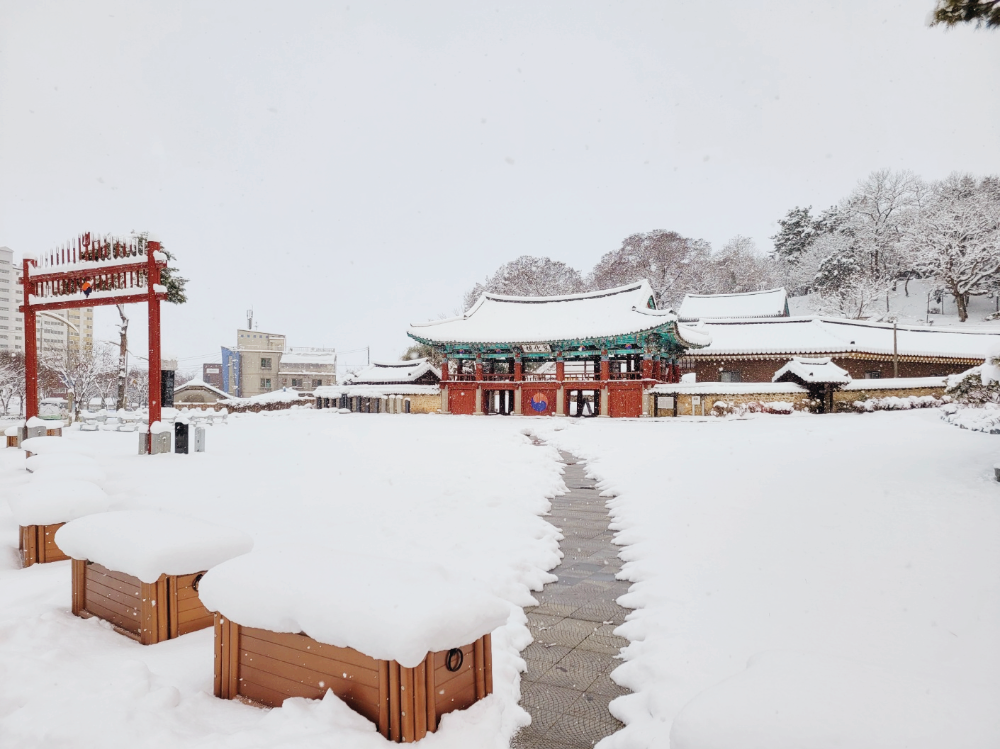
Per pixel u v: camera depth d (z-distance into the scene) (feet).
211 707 12.15
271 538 24.81
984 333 183.01
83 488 23.61
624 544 27.07
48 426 60.64
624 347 143.84
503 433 89.51
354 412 184.44
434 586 11.74
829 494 31.09
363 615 10.57
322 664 11.46
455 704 11.69
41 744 10.27
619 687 14.30
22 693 12.08
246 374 286.87
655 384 140.36
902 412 130.52
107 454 54.70
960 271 238.48
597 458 58.34
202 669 13.99
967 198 255.29
